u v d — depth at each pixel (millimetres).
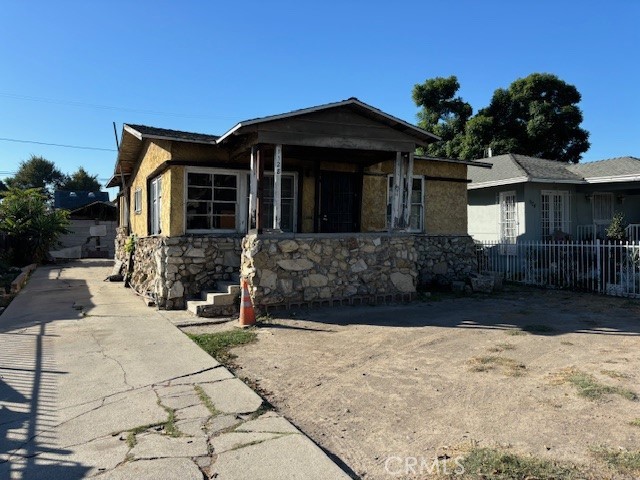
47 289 13406
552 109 27750
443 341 7195
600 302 10758
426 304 10414
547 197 16688
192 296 10414
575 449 3684
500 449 3705
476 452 3650
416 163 13430
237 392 4969
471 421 4266
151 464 3467
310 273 9688
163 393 4945
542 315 9250
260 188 9516
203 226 11000
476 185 17156
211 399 4770
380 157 11766
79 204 39438
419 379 5457
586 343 7016
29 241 20797
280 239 9406
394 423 4266
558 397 4801
